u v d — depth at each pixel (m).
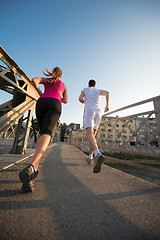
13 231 0.59
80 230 0.63
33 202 0.88
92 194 1.07
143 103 2.50
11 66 2.34
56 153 3.85
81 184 1.29
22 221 0.67
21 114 2.84
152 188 1.24
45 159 2.65
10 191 1.02
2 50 2.03
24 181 0.92
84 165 2.24
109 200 0.98
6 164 1.82
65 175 1.57
